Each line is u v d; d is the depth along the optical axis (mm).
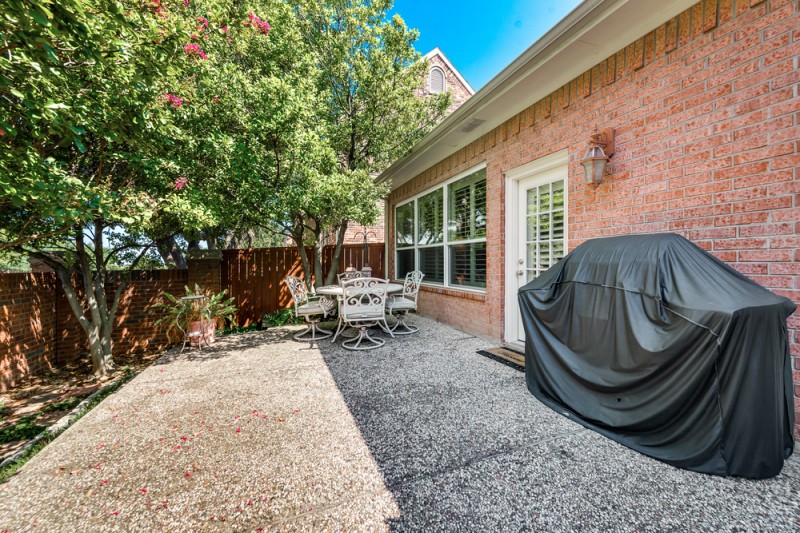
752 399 1668
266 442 2254
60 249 5000
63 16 1740
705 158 2320
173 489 1803
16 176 2484
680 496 1636
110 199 3205
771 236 1998
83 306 5785
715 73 2260
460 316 5504
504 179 4465
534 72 3355
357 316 4594
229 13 3740
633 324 2057
